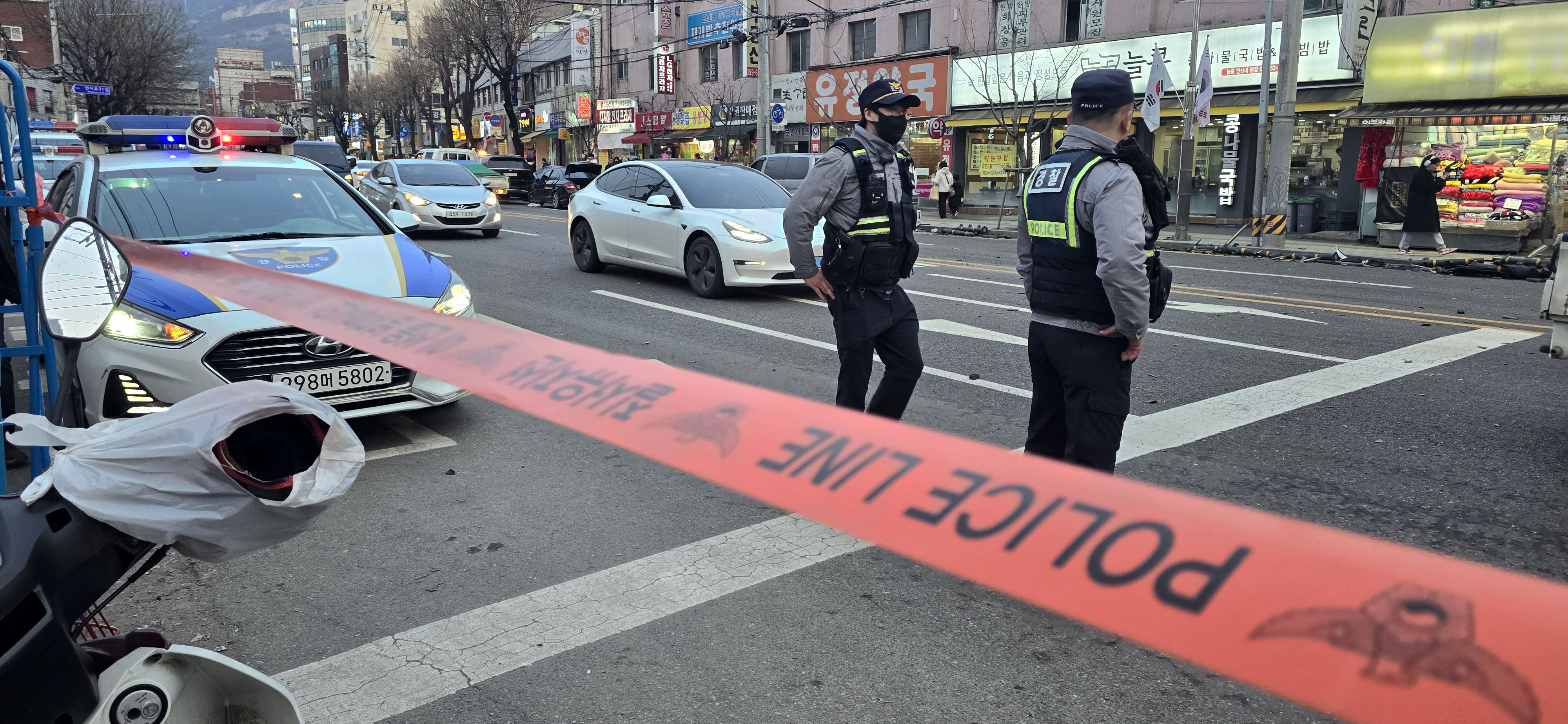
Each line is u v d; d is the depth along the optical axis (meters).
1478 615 0.67
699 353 7.18
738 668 2.78
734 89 34.44
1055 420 3.51
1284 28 15.79
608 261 11.27
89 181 5.57
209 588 3.27
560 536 3.73
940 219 24.61
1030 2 23.81
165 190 5.52
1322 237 18.34
